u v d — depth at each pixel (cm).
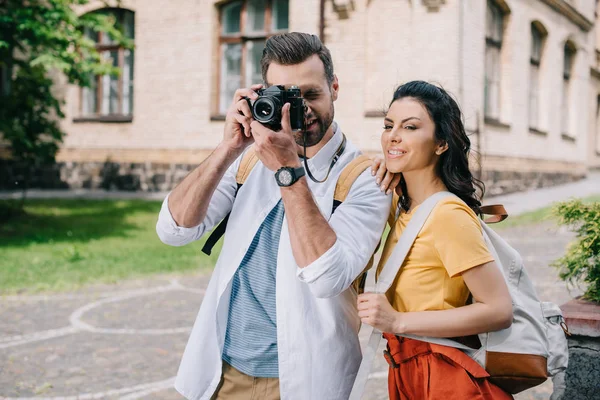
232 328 203
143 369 439
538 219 1084
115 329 532
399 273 187
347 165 199
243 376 200
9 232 1011
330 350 191
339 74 1334
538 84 1756
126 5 1580
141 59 1579
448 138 187
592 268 269
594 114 2431
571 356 244
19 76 1027
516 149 1563
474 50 1305
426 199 188
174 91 1548
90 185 1661
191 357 204
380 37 1299
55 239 962
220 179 201
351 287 199
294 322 190
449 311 176
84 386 409
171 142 1559
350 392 196
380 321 176
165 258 825
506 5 1470
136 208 1320
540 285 620
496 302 175
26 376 427
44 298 634
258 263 202
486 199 1383
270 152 175
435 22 1240
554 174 1838
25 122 1063
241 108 190
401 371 189
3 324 548
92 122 1652
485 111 1458
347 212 189
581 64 2033
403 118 187
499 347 179
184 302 621
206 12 1499
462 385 177
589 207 267
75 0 1009
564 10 1803
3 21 929
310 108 192
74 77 1027
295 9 1365
